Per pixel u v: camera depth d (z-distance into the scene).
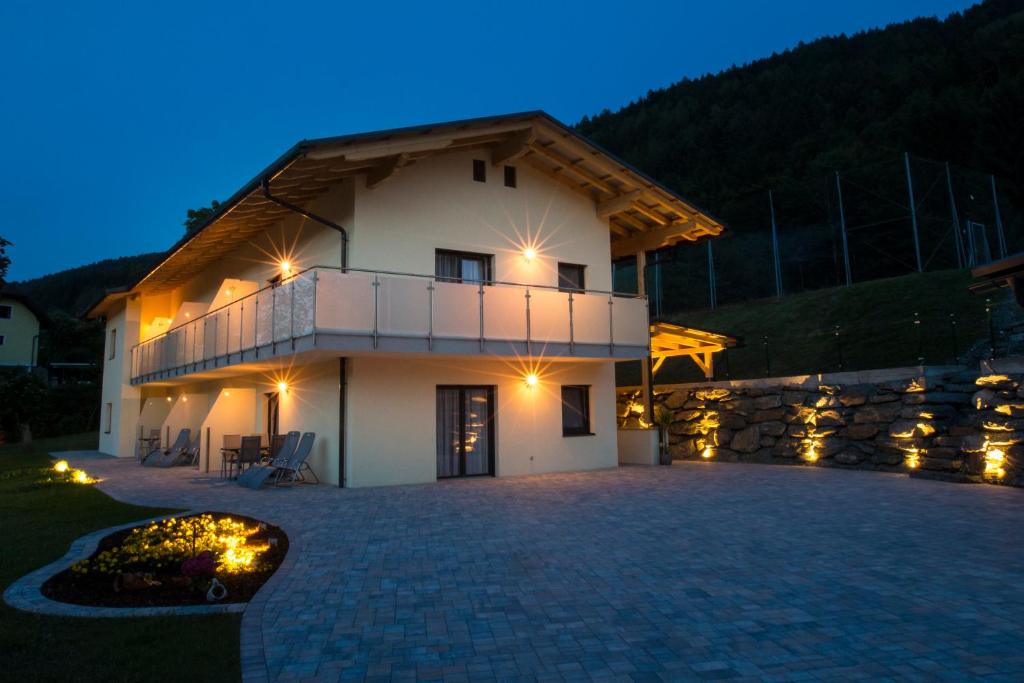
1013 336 16.12
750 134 58.00
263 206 13.29
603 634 4.35
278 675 3.72
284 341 11.27
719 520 8.15
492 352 12.26
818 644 4.10
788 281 31.06
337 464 12.14
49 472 14.98
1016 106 38.19
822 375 14.63
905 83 50.66
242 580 5.78
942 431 12.17
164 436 17.97
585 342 13.62
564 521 8.23
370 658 3.97
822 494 10.13
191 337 16.06
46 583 5.63
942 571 5.69
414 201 12.84
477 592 5.30
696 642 4.18
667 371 25.50
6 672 3.66
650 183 14.32
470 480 12.70
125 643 4.18
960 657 3.86
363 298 10.90
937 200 26.25
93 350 44.47
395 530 7.78
